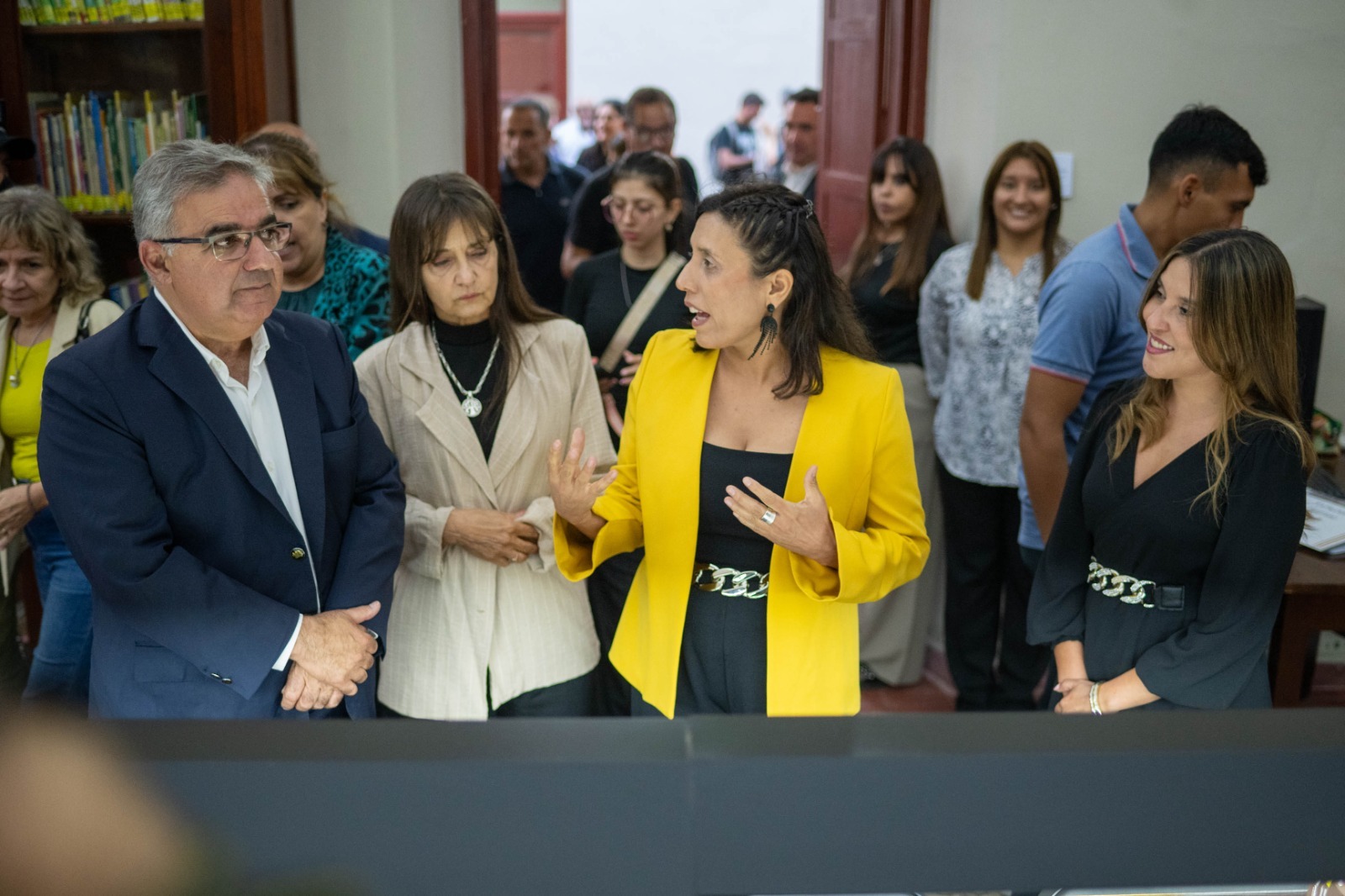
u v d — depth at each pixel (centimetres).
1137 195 343
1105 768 70
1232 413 166
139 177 160
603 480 173
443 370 205
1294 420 168
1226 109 331
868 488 171
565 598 210
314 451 173
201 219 155
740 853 70
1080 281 241
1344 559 240
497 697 204
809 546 154
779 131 984
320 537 172
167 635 158
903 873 71
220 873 68
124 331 164
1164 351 170
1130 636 176
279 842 67
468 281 197
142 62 337
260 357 171
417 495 204
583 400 214
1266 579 164
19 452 264
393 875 69
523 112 470
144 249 160
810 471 151
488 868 69
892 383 169
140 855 66
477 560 202
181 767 66
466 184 200
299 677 162
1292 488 164
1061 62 335
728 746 70
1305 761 70
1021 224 306
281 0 351
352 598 174
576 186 537
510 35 1212
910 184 341
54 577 251
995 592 328
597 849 69
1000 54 336
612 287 307
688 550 170
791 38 1291
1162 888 72
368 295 258
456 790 68
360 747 68
